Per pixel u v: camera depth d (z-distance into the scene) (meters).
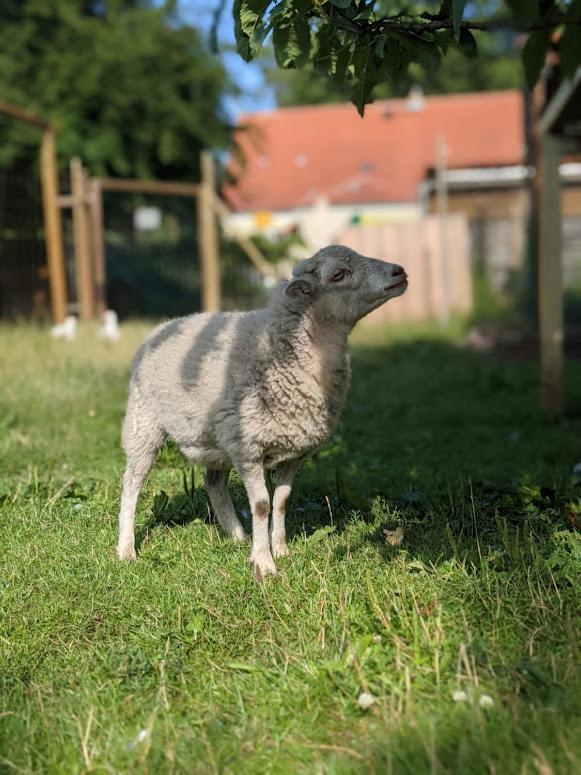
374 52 1.88
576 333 7.20
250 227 13.38
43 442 3.09
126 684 1.48
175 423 1.99
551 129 3.78
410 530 2.11
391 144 15.95
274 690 1.42
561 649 1.46
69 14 8.65
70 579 1.87
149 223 8.26
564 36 2.25
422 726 1.26
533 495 2.32
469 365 5.80
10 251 6.54
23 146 8.16
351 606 1.64
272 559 1.90
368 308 1.84
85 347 5.43
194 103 9.21
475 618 1.58
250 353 1.86
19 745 1.31
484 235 9.74
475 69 19.36
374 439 3.34
